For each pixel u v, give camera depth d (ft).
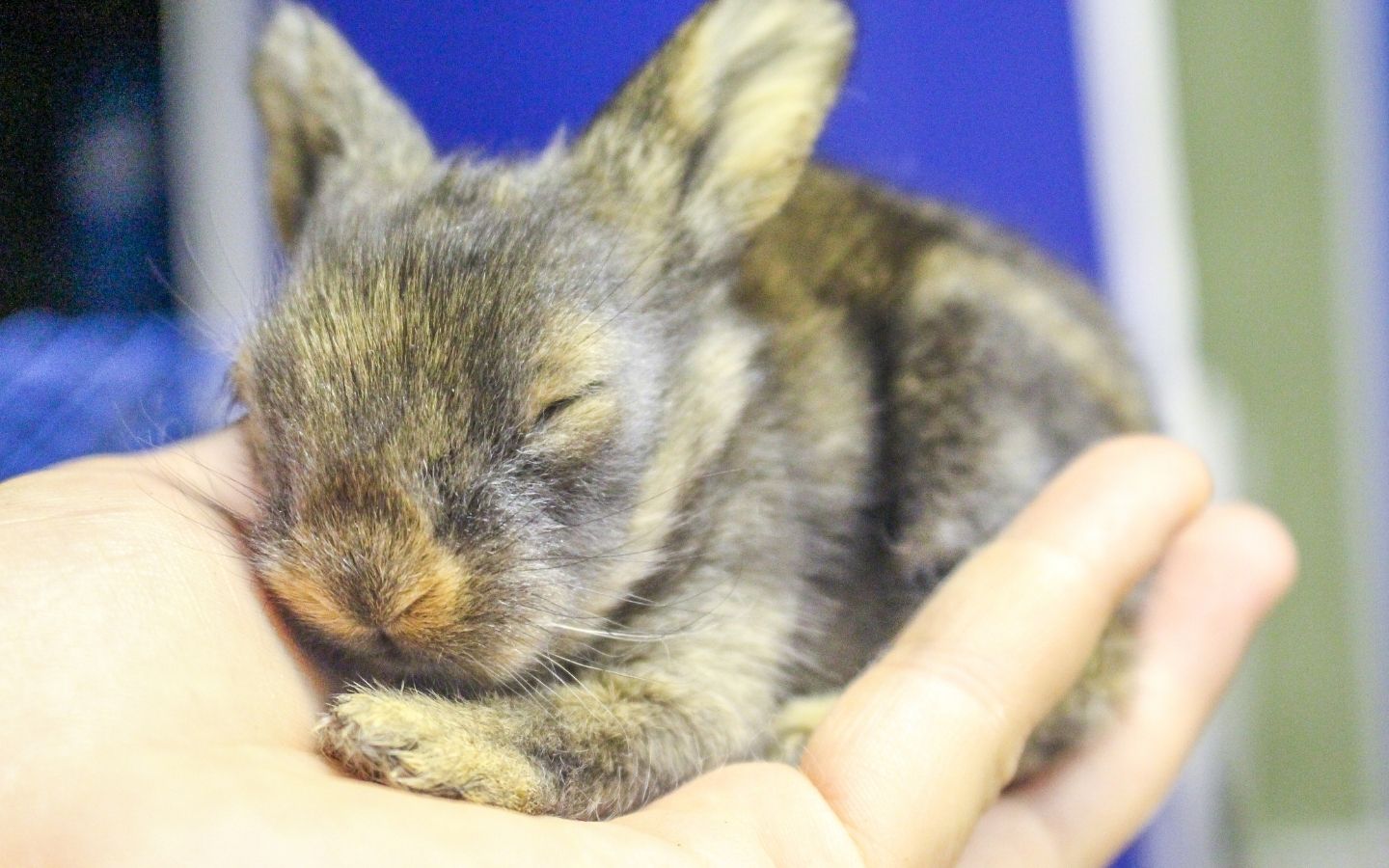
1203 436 1.22
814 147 0.87
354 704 0.75
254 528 0.78
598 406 0.79
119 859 0.68
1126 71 1.22
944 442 0.92
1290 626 1.36
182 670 0.75
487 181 0.83
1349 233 1.34
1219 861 1.23
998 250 1.00
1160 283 1.25
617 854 0.71
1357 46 1.32
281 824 0.69
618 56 1.13
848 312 0.92
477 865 0.69
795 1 0.85
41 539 0.77
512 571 0.77
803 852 0.76
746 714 0.84
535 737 0.78
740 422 0.85
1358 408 1.35
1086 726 0.92
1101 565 0.85
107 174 1.02
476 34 1.11
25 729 0.72
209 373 0.91
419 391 0.76
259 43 0.88
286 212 0.87
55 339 0.98
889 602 0.91
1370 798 1.37
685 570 0.83
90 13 1.01
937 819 0.79
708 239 0.86
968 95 1.18
